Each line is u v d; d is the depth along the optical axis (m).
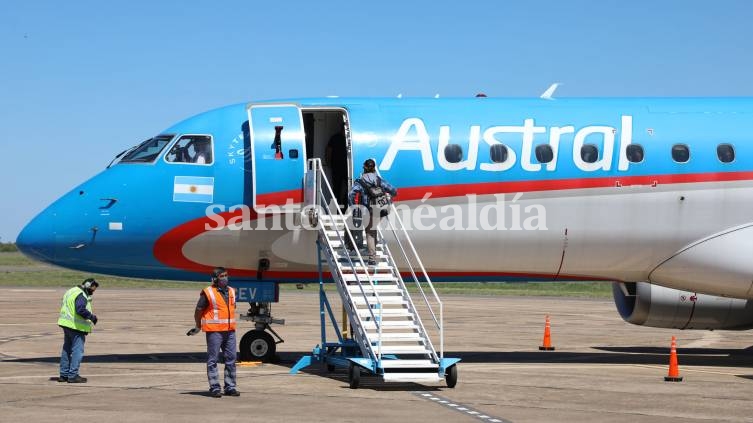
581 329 34.72
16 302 47.12
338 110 20.61
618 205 20.69
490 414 14.22
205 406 14.68
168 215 20.12
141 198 20.12
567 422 13.64
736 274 20.94
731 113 21.44
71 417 13.57
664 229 20.81
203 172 20.23
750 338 31.66
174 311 41.72
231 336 15.80
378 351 16.91
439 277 21.33
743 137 21.11
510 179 20.41
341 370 19.72
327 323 35.50
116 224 20.05
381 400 15.49
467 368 20.61
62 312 17.44
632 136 20.86
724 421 13.91
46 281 73.88
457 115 20.78
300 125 20.50
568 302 54.47
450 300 55.62
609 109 21.25
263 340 20.97
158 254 20.39
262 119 20.48
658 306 22.89
